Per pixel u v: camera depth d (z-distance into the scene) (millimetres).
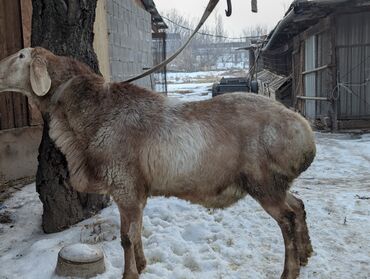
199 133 1304
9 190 2410
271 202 1320
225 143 1296
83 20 1774
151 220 1824
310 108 5148
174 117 1333
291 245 1340
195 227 1748
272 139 1287
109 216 1835
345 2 3771
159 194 1382
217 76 17188
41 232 1838
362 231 1733
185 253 1557
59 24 1735
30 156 2684
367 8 4039
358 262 1497
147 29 5203
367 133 4109
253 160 1292
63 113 1416
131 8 4379
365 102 4309
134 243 1392
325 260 1507
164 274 1418
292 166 1323
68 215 1799
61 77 1435
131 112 1354
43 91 1369
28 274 1420
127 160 1324
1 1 2551
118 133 1336
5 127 2582
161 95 1406
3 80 1454
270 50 8102
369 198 2111
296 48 5820
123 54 4078
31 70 1377
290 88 6469
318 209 1974
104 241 1648
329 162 3000
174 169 1309
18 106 2639
